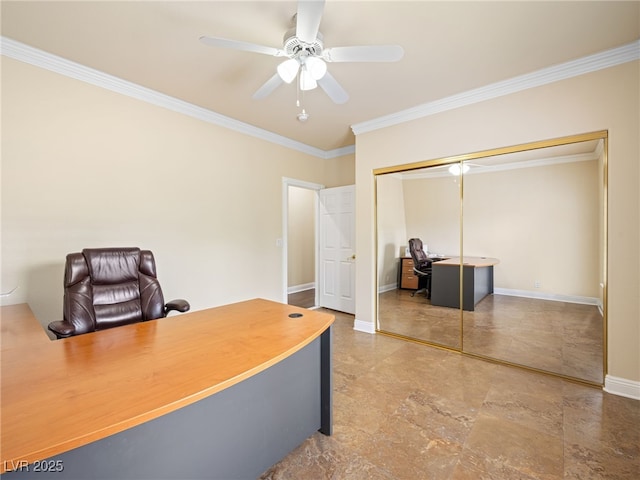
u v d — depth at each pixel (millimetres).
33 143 2279
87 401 917
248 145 3834
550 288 2701
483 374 2586
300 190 6402
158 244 3006
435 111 3096
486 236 3031
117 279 2141
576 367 2559
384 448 1688
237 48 1724
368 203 3686
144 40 2127
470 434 1802
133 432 992
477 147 2855
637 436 1768
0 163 2148
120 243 2740
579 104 2355
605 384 2301
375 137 3596
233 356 1270
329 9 1790
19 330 1612
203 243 3383
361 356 2980
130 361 1215
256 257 3947
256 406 1386
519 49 2195
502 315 2982
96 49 2229
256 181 3941
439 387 2363
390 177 3541
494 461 1583
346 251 4598
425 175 3334
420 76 2570
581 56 2273
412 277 3492
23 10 1815
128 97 2777
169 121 3068
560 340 2664
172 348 1356
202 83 2738
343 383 2428
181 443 1113
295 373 1610
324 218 4895
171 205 3102
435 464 1567
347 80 2639
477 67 2428
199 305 3350
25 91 2240
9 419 817
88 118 2543
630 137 2174
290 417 1583
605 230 2299
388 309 3633
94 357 1255
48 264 2350
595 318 2477
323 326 1672
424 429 1851
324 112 3352
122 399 932
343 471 1522
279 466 1560
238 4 1778
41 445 720
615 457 1604
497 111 2738
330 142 4496
